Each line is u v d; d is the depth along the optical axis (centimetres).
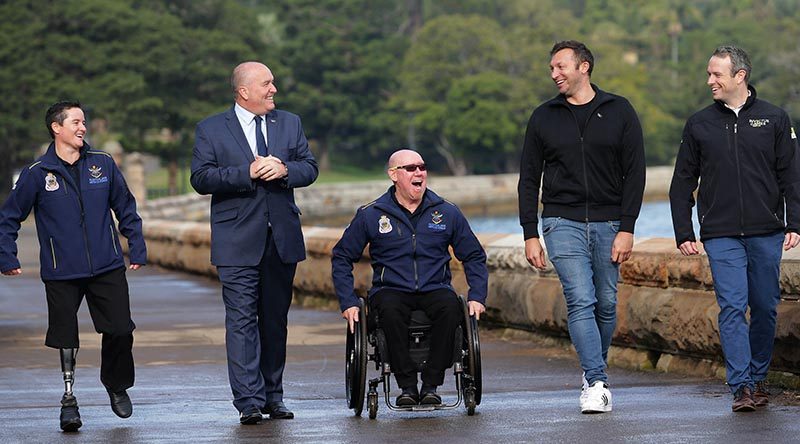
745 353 970
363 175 14288
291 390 1173
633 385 1139
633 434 874
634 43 15850
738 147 975
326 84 13512
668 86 14088
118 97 9444
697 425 906
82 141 994
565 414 976
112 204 1007
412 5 15588
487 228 8556
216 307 2139
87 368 1360
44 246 981
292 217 1003
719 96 979
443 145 13675
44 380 1265
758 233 973
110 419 1008
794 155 974
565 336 1433
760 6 16762
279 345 1011
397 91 13750
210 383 1234
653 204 11362
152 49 9700
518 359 1351
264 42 11794
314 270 2097
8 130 9056
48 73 9150
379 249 992
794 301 1075
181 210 7400
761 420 920
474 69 12781
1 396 1153
